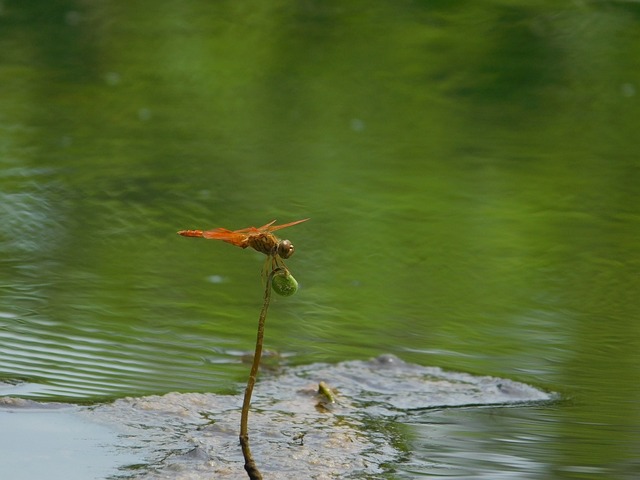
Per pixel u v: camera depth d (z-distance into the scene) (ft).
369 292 31.14
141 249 34.30
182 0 80.59
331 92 61.00
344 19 76.48
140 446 18.25
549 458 18.53
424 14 77.46
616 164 48.67
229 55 67.51
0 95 55.77
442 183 44.42
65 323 26.35
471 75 65.26
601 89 62.95
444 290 31.89
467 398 21.94
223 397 21.20
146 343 25.09
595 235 38.34
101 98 56.70
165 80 61.77
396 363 24.09
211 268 32.68
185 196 40.68
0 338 24.80
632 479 17.61
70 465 17.30
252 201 40.55
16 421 19.24
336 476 17.35
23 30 70.38
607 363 25.00
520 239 37.40
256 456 17.97
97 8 76.79
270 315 28.27
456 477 17.54
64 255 33.06
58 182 41.50
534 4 78.59
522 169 47.34
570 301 31.04
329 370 23.35
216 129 52.01
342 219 38.93
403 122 55.31
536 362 24.98
